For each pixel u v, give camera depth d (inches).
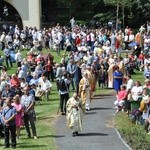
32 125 1262.3
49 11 3100.4
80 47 2091.5
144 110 1342.3
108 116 1446.9
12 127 1187.3
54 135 1286.9
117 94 1578.5
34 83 1663.4
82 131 1311.5
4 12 2994.6
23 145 1208.8
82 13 3006.9
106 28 2760.8
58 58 2209.6
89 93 1510.8
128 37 2348.7
